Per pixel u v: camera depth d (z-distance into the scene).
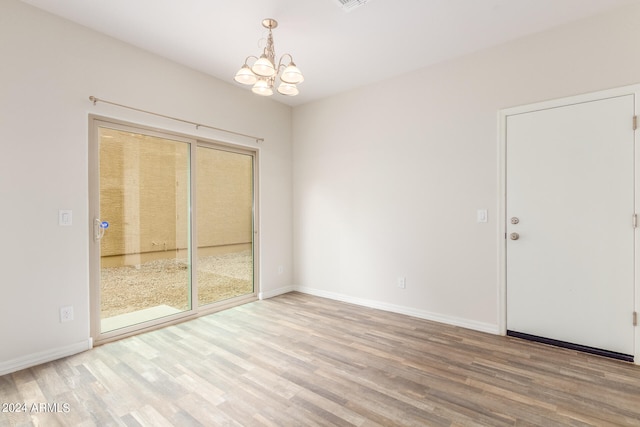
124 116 2.86
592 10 2.43
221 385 2.08
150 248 3.14
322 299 4.14
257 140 4.08
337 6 2.36
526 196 2.79
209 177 3.65
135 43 2.89
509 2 2.32
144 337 2.88
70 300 2.54
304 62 3.25
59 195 2.49
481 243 3.03
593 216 2.51
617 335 2.43
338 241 4.09
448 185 3.22
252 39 2.83
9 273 2.27
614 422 1.71
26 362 2.32
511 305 2.88
